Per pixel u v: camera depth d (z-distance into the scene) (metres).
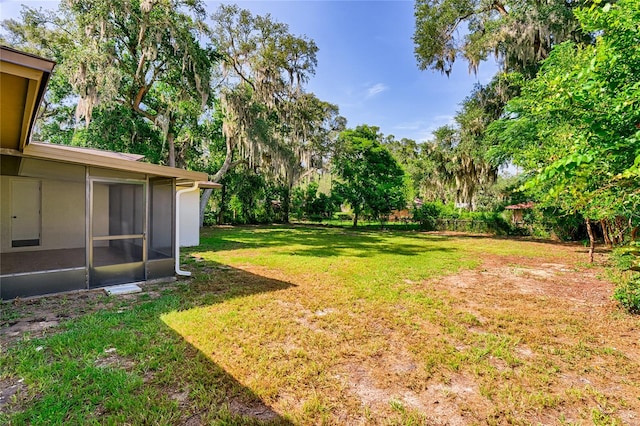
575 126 3.65
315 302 4.38
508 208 16.11
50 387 2.22
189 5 13.53
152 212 5.51
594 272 6.81
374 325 3.60
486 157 13.34
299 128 18.00
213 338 3.11
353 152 19.89
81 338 3.01
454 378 2.51
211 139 18.17
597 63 2.52
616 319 3.87
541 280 6.05
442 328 3.54
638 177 2.37
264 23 15.49
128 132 14.09
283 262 7.44
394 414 2.05
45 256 6.04
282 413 2.03
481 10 14.09
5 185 6.71
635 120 2.37
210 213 20.30
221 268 6.68
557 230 13.79
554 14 11.51
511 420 1.99
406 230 19.16
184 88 13.95
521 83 8.86
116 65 12.52
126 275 5.15
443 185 21.05
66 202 7.36
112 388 2.22
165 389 2.25
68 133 14.77
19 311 3.78
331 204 23.25
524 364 2.74
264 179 19.98
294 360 2.73
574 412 2.09
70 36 12.96
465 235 16.09
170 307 4.02
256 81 15.98
